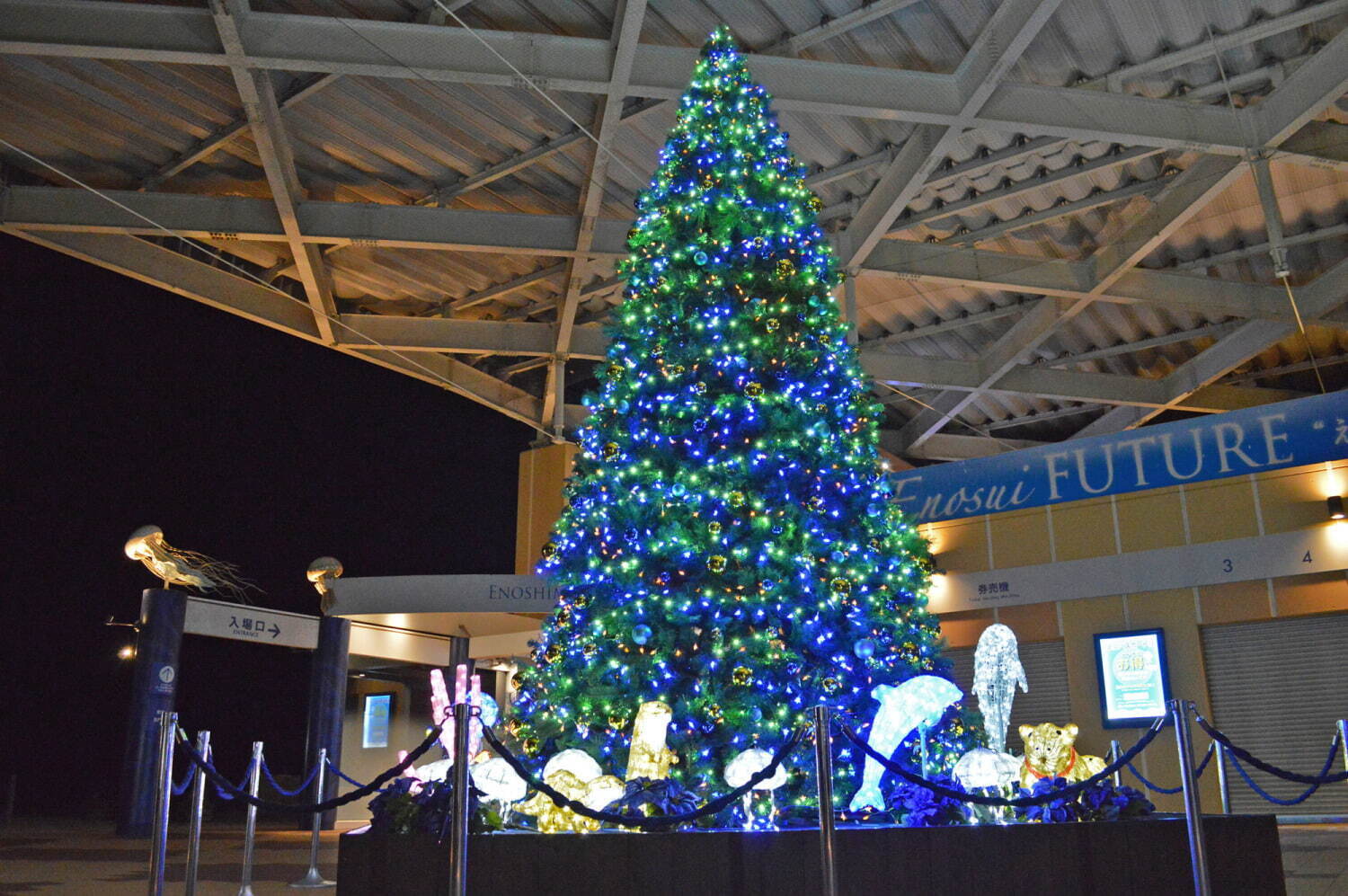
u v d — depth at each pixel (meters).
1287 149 14.92
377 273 21.34
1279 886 6.68
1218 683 14.55
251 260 20.55
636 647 7.80
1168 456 15.23
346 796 5.90
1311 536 13.99
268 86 14.73
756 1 13.77
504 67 13.76
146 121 16.45
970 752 6.97
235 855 12.53
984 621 16.47
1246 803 14.10
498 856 6.17
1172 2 13.25
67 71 15.26
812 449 8.11
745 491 7.92
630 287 9.05
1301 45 14.17
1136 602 15.21
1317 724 13.78
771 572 7.62
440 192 18.36
